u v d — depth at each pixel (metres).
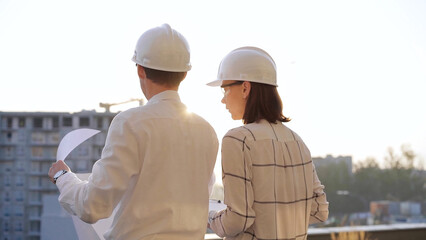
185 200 1.13
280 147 1.29
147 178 1.08
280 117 1.36
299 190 1.31
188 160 1.15
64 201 1.09
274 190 1.24
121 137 1.06
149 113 1.12
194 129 1.19
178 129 1.15
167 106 1.17
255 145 1.25
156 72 1.18
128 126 1.08
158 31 1.20
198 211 1.16
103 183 1.03
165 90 1.20
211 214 1.34
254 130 1.28
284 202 1.25
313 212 1.46
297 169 1.31
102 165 1.05
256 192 1.24
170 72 1.19
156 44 1.17
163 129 1.12
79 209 1.04
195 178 1.16
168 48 1.18
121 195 1.05
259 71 1.32
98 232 1.21
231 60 1.36
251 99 1.33
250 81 1.32
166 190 1.10
